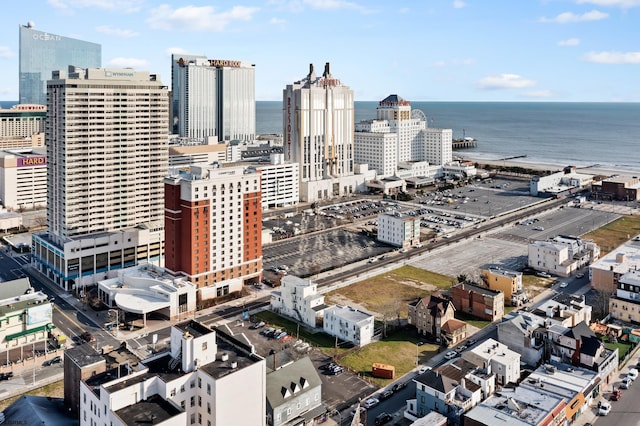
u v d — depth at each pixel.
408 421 135.62
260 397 120.12
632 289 194.25
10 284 196.62
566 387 138.50
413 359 167.38
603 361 150.12
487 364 147.25
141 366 118.06
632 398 143.00
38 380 155.62
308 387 138.38
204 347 116.81
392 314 196.88
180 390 112.12
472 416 124.12
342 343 178.38
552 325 165.12
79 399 129.38
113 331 187.88
